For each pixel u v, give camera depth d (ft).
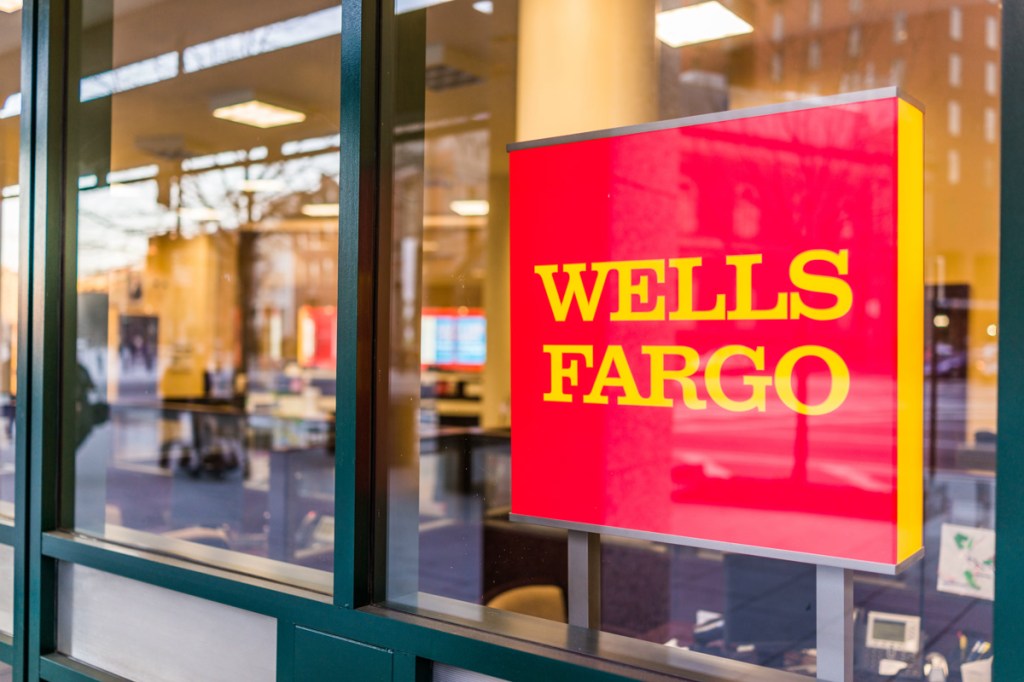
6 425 8.87
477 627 5.14
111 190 8.60
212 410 23.71
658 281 5.11
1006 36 3.51
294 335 28.30
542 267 5.61
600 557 5.52
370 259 5.70
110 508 8.71
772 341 4.69
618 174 5.27
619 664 4.57
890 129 4.31
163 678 6.71
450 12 10.70
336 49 8.43
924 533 4.51
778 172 4.67
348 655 5.46
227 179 23.49
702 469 4.94
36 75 7.86
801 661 6.10
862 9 9.48
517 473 5.74
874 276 4.36
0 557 8.25
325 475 13.64
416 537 6.02
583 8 9.34
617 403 5.29
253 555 6.73
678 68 9.53
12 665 7.88
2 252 9.11
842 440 4.45
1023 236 3.45
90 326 8.21
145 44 9.18
